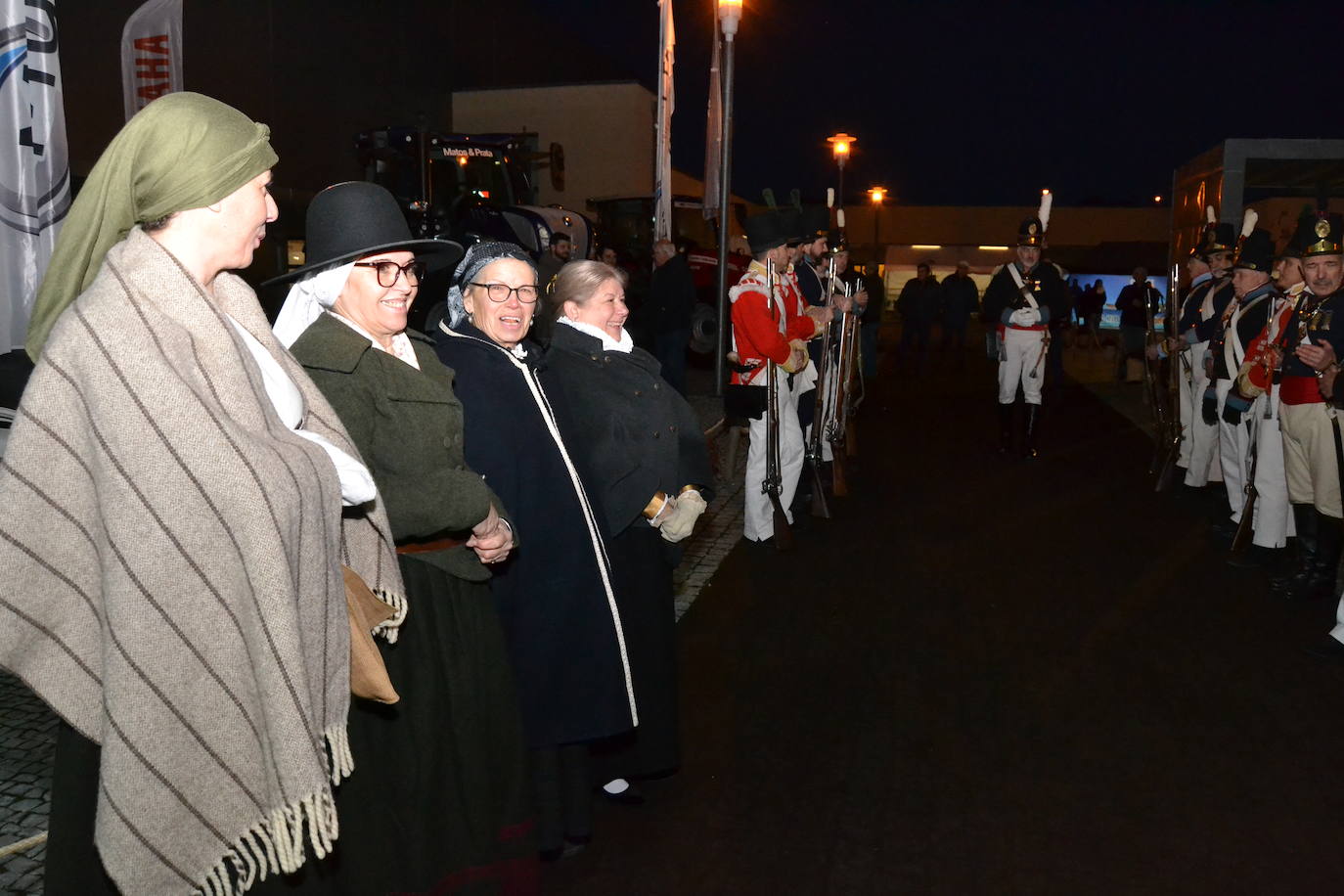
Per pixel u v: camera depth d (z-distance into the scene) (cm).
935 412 1366
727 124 1271
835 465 816
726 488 859
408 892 250
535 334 333
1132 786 377
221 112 204
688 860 331
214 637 192
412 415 259
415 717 255
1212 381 717
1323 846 338
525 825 274
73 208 201
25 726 395
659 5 1367
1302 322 545
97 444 187
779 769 391
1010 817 357
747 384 662
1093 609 569
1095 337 2497
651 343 1259
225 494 191
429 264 275
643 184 2255
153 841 193
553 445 313
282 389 218
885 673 482
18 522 186
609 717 318
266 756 199
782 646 516
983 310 1030
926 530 738
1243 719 433
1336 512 558
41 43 443
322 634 208
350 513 237
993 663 493
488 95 2284
